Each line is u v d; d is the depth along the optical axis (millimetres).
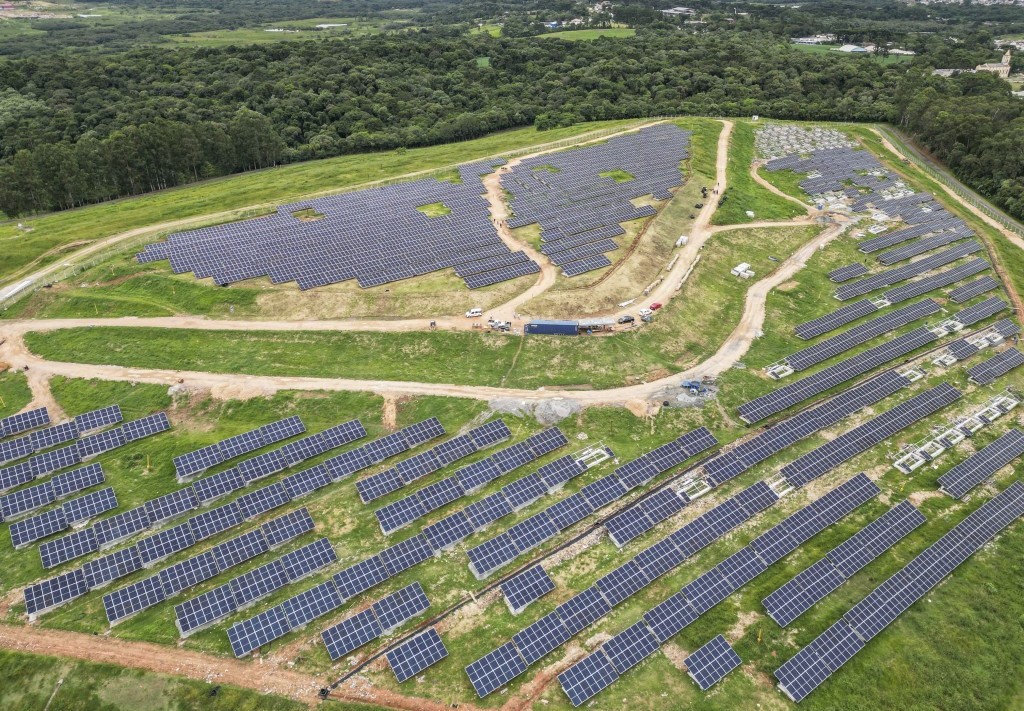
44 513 80250
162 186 191250
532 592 72812
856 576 76875
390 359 108438
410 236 141000
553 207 157875
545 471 88000
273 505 83125
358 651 67250
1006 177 187500
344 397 100562
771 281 136875
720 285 133250
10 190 158375
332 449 92562
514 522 82375
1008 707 64125
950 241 156875
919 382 110000
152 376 102812
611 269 131375
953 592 75062
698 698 63812
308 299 119250
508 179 174875
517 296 122375
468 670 64625
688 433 95312
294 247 133875
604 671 65125
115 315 114938
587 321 113875
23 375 102438
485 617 71125
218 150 197250
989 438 98625
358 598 72688
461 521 80812
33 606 69125
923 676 66125
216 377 103062
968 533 81562
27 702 61656
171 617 69875
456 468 90125
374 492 85188
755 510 84062
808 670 65438
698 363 111562
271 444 92938
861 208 170750
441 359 108750
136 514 80562
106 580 73000
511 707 62906
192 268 125375
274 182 182500
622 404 100750
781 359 114062
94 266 127125
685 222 155625
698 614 71312
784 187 183500
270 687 63625
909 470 92000
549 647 67625
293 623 69000
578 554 78438
